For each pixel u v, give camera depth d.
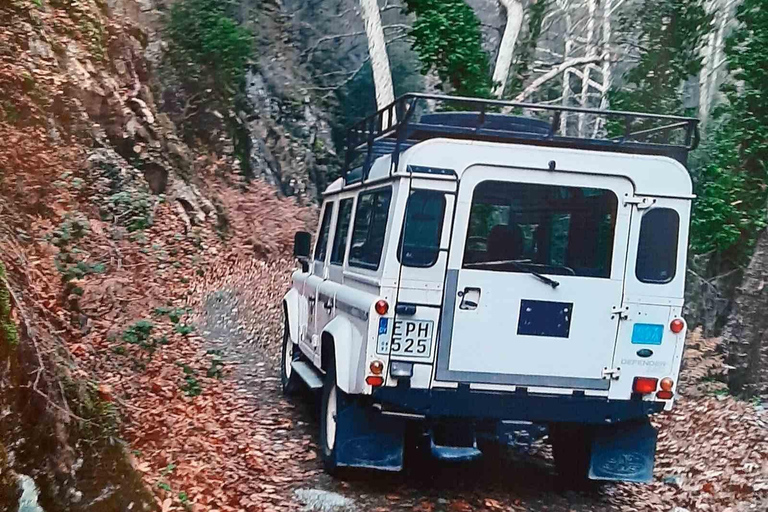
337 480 6.28
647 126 17.08
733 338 11.82
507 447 7.65
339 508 5.67
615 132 17.11
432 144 5.62
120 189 13.44
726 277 14.12
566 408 5.78
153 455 5.87
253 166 22.88
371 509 5.71
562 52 28.92
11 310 4.02
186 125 20.98
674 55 17.56
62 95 12.80
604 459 6.12
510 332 5.66
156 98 19.28
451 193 5.62
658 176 5.75
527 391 5.69
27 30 12.88
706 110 24.03
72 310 8.60
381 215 6.11
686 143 6.08
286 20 28.23
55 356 4.48
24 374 3.91
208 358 9.96
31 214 10.02
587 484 6.61
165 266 13.01
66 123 12.71
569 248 5.77
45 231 9.72
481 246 5.67
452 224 5.61
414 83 28.81
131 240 12.63
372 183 6.50
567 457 6.61
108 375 7.54
